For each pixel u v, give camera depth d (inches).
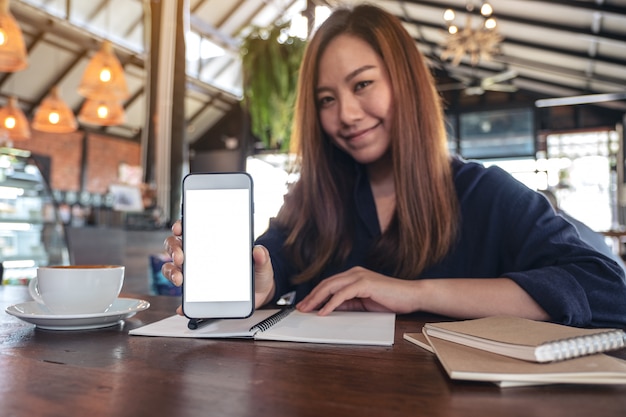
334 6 43.1
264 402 13.4
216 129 415.2
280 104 163.0
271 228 42.1
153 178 139.3
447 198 37.3
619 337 17.2
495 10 225.0
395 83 37.7
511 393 14.2
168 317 29.0
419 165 37.2
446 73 334.0
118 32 272.1
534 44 248.4
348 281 28.8
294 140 44.8
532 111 339.3
